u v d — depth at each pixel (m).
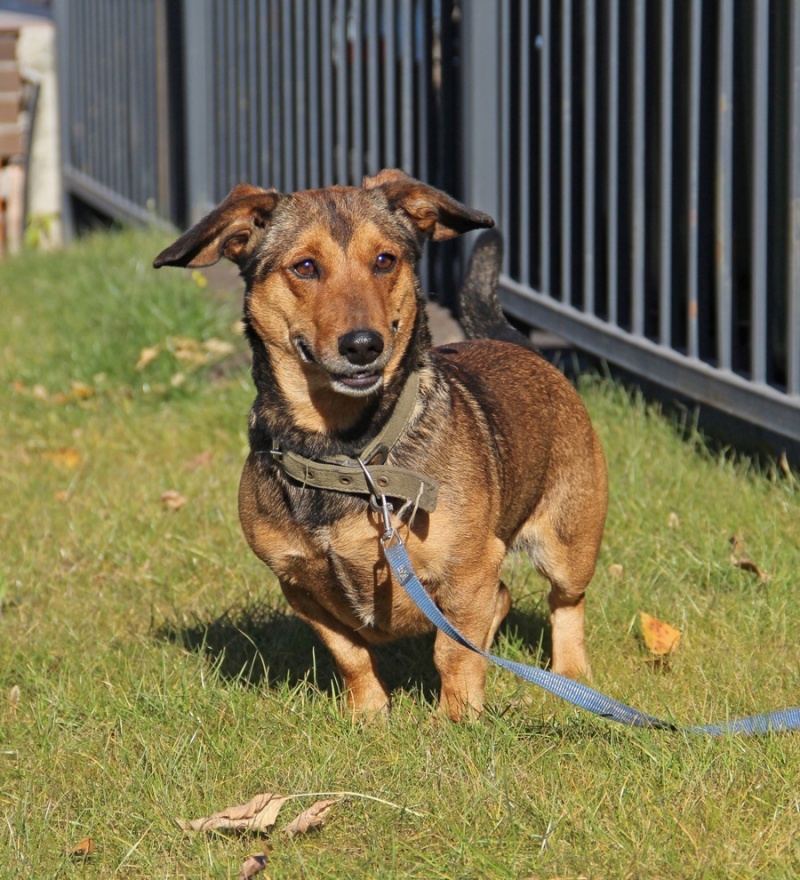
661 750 4.37
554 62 8.97
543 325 9.03
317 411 4.60
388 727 4.81
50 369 10.73
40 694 5.26
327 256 4.57
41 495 8.09
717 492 6.90
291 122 12.16
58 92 19.38
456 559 4.67
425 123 10.11
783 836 3.90
